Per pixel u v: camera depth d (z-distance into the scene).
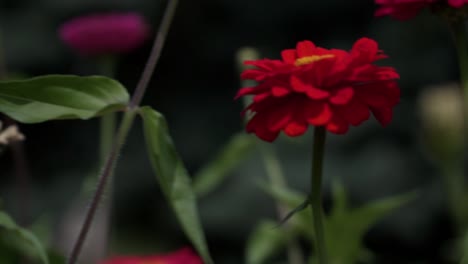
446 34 2.67
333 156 2.49
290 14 2.94
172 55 2.95
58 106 0.90
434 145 1.21
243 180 2.42
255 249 1.14
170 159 0.91
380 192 2.46
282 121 0.85
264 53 2.93
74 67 2.75
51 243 1.18
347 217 1.03
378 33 2.75
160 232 2.66
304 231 1.12
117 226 2.66
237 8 2.96
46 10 2.75
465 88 0.96
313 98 0.84
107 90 0.91
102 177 0.91
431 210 2.45
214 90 2.94
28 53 2.73
